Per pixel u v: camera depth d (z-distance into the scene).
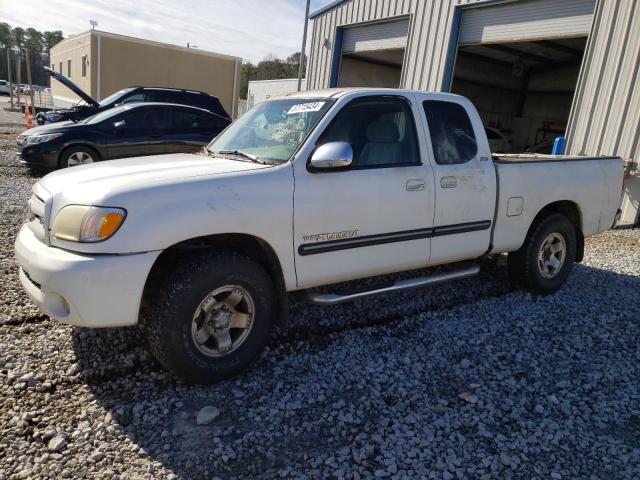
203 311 3.14
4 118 24.23
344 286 4.80
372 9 14.85
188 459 2.57
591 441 2.85
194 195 3.07
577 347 4.05
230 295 3.25
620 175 5.73
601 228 5.59
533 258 5.00
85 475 2.42
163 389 3.18
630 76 8.88
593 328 4.45
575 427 2.98
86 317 2.86
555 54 19.53
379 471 2.52
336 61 16.70
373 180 3.79
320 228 3.56
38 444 2.61
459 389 3.34
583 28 9.94
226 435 2.79
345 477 2.48
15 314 4.02
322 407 3.08
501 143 20.69
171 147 10.49
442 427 2.92
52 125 10.45
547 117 23.41
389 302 4.79
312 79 17.94
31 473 2.41
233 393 3.18
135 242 2.88
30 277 3.15
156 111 10.45
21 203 7.66
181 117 10.68
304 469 2.54
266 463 2.58
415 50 13.41
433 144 4.23
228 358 3.25
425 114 4.23
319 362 3.61
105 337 3.76
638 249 7.59
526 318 4.58
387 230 3.92
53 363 3.39
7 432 2.68
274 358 3.63
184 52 25.73
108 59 23.84
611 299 5.25
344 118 3.77
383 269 4.01
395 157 4.02
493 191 4.54
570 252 5.26
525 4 10.98
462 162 4.38
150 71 25.02
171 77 25.64
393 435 2.82
